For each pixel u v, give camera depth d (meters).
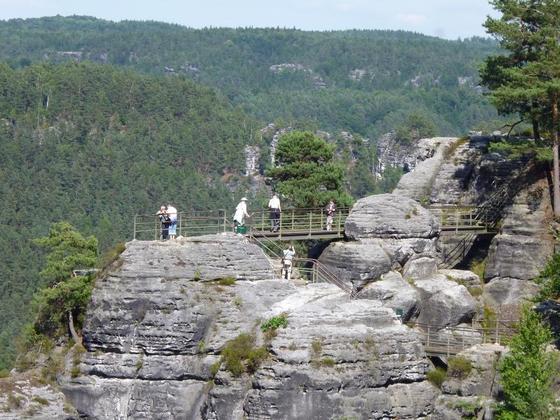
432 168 112.88
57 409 85.94
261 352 82.25
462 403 82.44
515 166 107.12
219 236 90.88
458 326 95.69
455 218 106.50
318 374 80.81
